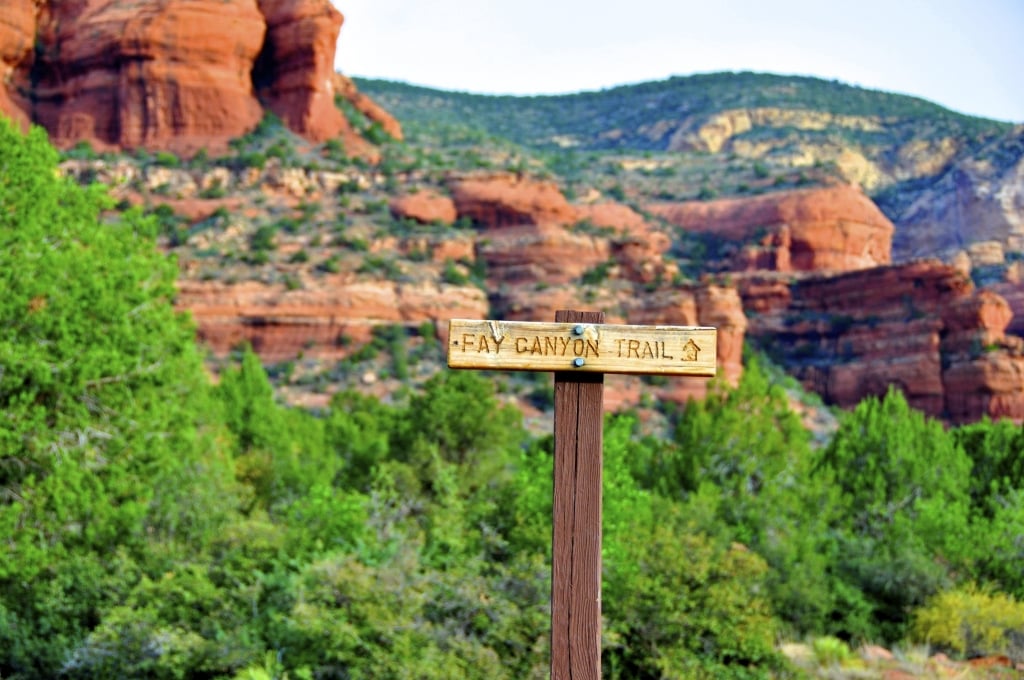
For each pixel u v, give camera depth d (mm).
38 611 19250
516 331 6223
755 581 21766
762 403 34656
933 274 143250
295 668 16562
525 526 22891
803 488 31375
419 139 189375
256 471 36344
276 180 150500
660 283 137875
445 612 17562
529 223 148500
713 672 18172
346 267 132875
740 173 196125
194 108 159875
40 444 20078
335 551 20453
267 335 126625
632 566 19141
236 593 18531
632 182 192125
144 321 23281
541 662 16641
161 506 23641
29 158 22656
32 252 21359
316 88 166375
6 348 19609
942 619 22531
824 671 19797
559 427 6254
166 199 146500
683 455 33656
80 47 162125
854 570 26828
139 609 17906
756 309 154500
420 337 129375
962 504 31469
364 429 57781
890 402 35938
